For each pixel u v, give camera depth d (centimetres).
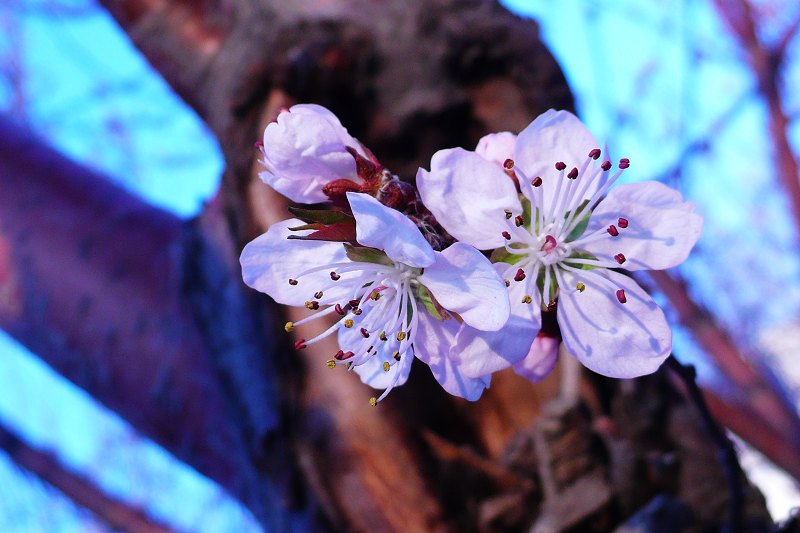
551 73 29
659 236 23
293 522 27
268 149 23
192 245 30
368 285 23
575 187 23
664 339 23
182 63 32
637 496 27
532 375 23
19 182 36
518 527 27
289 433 27
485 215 22
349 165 23
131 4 34
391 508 27
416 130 29
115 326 33
